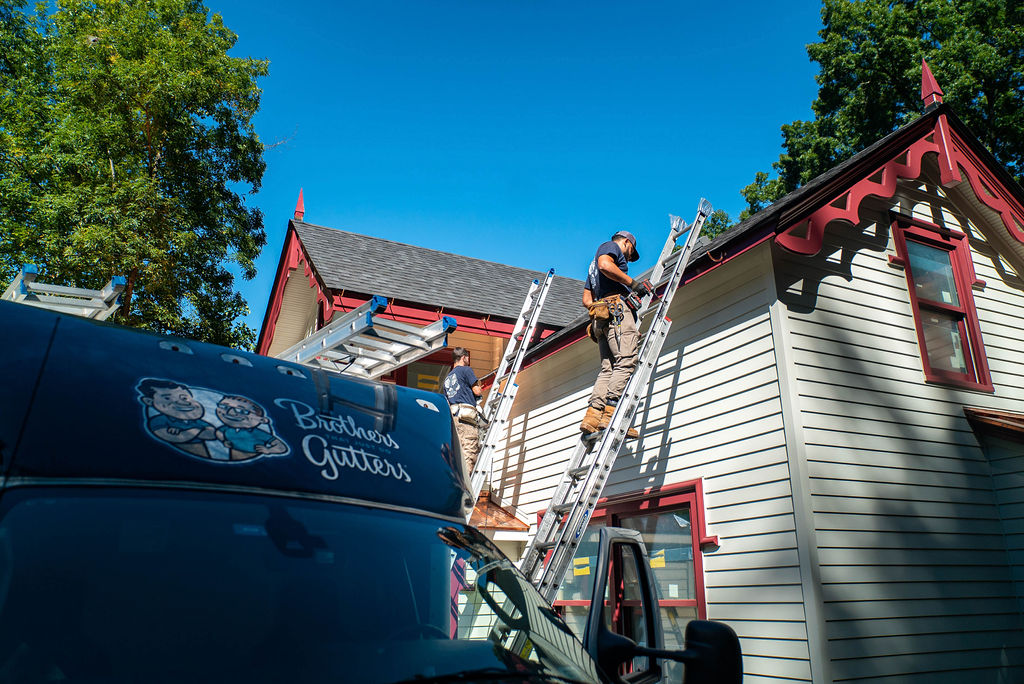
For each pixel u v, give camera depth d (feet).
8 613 4.85
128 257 58.80
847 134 83.66
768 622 17.87
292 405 7.50
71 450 5.74
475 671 6.07
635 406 18.98
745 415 20.06
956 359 23.29
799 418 18.57
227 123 70.79
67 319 7.00
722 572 19.61
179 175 69.67
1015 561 20.68
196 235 65.67
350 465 7.35
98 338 6.88
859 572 17.80
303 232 42.14
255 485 6.47
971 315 24.02
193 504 5.99
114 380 6.48
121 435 6.06
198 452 6.38
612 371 19.72
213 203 71.97
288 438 7.09
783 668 17.24
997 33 65.26
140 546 5.54
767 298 19.98
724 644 6.59
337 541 6.51
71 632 4.96
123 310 61.62
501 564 7.95
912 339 21.95
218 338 70.69
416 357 18.95
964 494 20.85
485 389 37.73
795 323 19.66
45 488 5.44
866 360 20.59
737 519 19.52
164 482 6.00
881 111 75.92
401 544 6.93
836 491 18.34
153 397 6.56
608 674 7.15
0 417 5.60
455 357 28.45
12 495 5.29
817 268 20.76
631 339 19.88
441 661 6.07
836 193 20.36
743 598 18.74
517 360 28.53
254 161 74.28
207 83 66.80
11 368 5.97
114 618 5.13
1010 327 25.38
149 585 5.38
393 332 18.10
